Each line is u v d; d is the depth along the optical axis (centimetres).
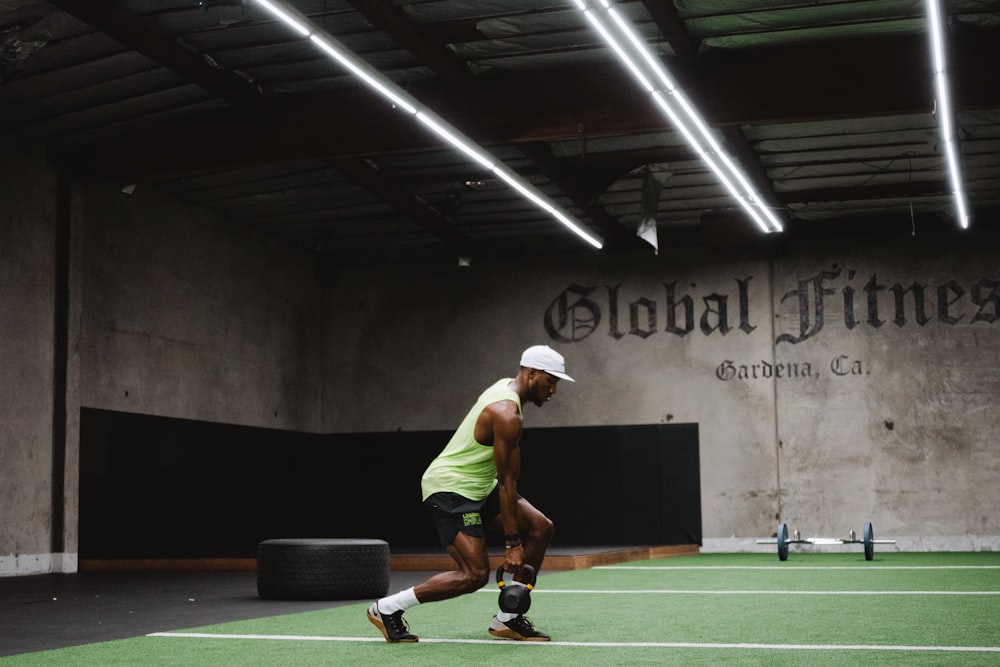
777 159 1444
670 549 1636
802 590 874
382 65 1181
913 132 1341
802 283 1748
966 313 1684
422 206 1639
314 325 1909
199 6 973
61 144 1346
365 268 1931
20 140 1298
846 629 583
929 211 1670
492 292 1873
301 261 1881
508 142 1205
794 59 1133
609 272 1828
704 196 1622
